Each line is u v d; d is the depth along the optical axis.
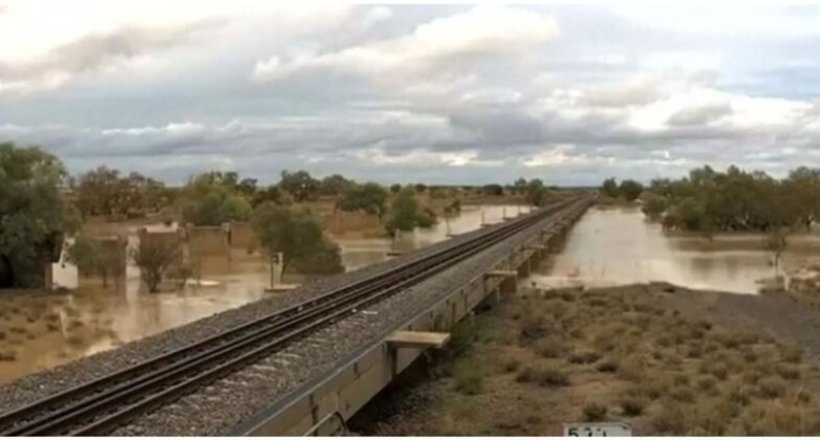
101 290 52.59
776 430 15.98
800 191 96.50
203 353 16.69
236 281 56.12
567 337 27.53
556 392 19.81
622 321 31.50
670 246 82.19
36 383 15.38
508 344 26.53
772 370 22.64
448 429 15.88
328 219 103.00
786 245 77.88
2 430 11.91
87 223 91.50
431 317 22.59
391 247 84.44
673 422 16.47
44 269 56.78
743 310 37.72
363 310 23.17
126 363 16.98
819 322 33.91
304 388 12.57
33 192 56.75
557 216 106.50
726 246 82.38
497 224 92.50
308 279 55.59
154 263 53.03
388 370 17.75
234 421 11.84
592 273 56.16
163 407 12.74
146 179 118.44
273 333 19.33
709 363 22.66
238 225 79.06
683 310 36.91
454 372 21.55
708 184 105.31
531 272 55.72
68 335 35.88
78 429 11.45
